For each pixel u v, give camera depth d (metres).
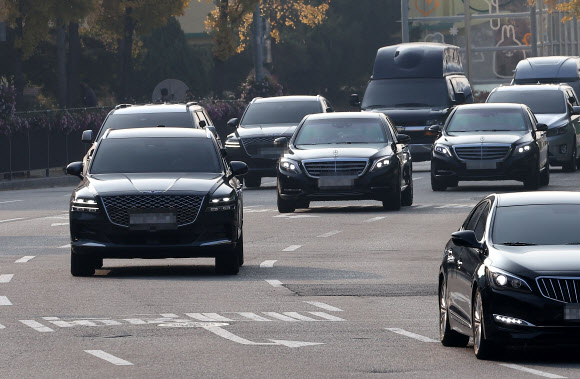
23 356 38.91
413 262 63.88
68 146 143.25
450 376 35.34
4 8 144.25
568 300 36.75
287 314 47.94
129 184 58.69
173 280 57.94
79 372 36.12
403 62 141.25
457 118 111.25
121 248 57.69
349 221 85.44
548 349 40.44
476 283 38.16
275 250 69.75
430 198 102.81
